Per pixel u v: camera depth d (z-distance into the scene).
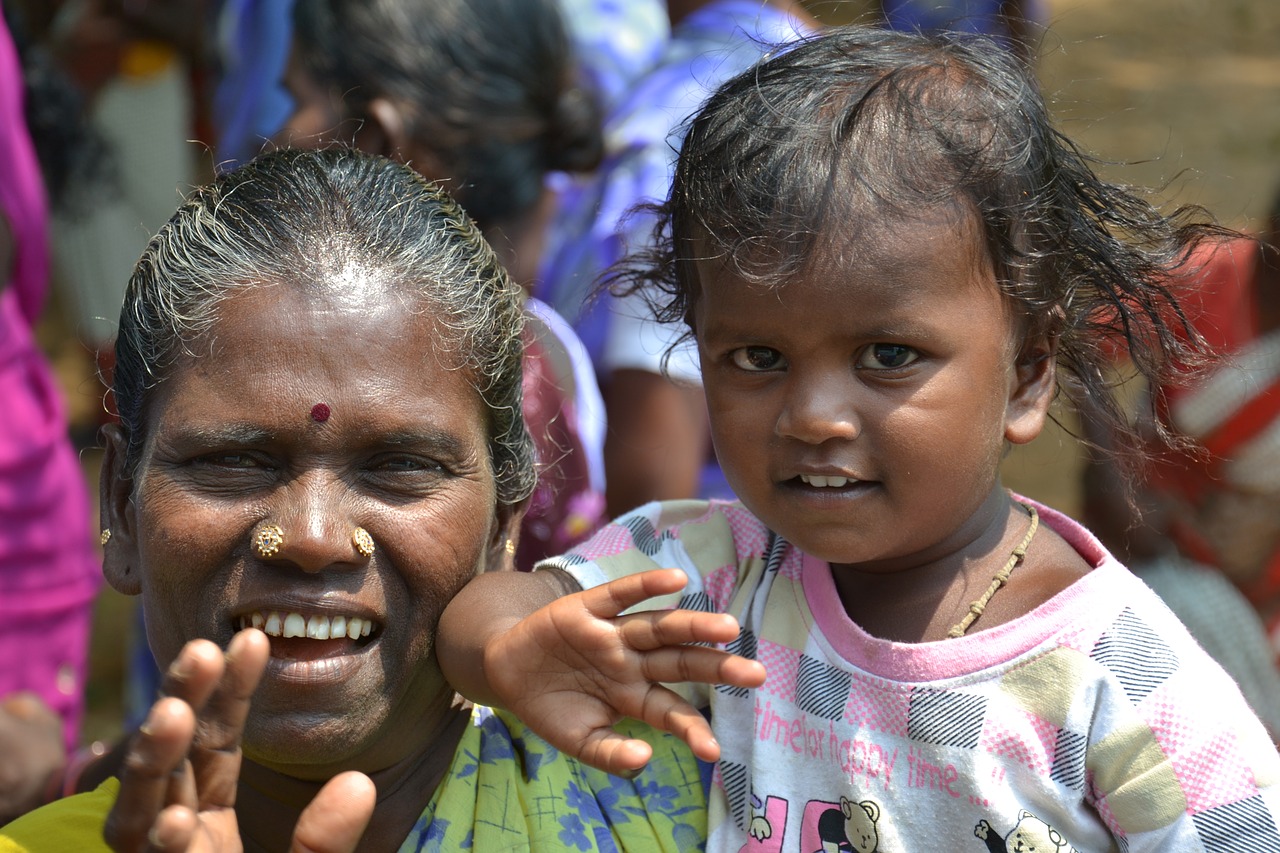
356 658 1.87
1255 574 3.97
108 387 2.29
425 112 3.35
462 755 2.03
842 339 1.93
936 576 2.09
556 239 3.82
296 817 2.00
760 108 2.05
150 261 1.95
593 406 3.18
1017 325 2.08
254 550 1.81
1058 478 7.43
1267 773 1.93
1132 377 2.62
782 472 1.99
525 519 3.01
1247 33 13.71
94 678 6.21
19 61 4.76
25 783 2.54
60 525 4.01
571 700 1.77
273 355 1.82
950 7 3.58
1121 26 13.84
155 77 6.00
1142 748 1.92
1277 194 3.96
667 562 2.24
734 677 1.67
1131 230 2.31
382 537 1.88
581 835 1.99
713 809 2.08
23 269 3.98
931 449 1.95
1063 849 1.94
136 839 1.41
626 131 3.86
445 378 1.91
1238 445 3.85
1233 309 3.84
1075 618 1.97
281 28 4.37
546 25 3.52
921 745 1.98
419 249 1.94
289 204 1.92
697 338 2.12
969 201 1.96
